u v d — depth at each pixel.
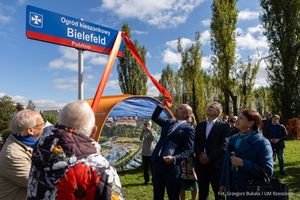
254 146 3.55
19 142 2.88
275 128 9.44
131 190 7.76
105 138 10.05
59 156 1.99
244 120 3.67
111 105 9.24
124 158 10.46
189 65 34.94
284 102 27.91
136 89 34.81
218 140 5.02
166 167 4.51
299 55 27.75
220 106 5.22
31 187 2.07
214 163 4.95
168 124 4.77
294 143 20.28
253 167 3.44
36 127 2.96
